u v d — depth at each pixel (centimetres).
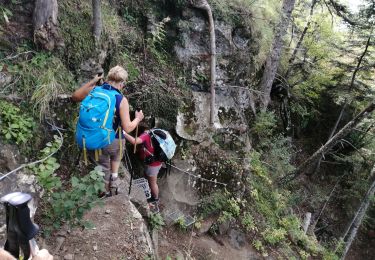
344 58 1332
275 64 1004
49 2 460
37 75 459
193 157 729
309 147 1497
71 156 482
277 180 1121
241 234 766
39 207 407
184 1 721
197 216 714
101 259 379
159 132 572
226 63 806
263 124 998
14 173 386
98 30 538
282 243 853
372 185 1253
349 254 1485
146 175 605
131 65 644
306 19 1205
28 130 421
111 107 389
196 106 745
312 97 1409
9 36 456
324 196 1372
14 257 142
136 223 432
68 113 481
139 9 702
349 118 1484
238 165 806
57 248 377
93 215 426
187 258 592
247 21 838
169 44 735
